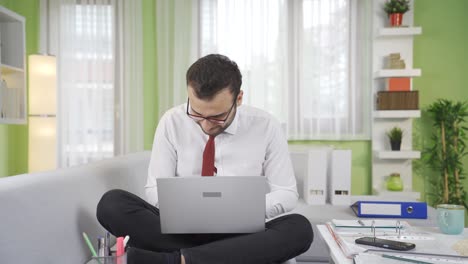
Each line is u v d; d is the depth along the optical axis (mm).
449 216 1541
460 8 4191
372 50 4094
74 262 1459
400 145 3959
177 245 1533
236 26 4141
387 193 3836
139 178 2305
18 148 4203
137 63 4207
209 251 1380
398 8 3938
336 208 2637
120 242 1241
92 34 4152
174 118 1877
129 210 1521
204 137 1858
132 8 4180
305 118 4148
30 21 4203
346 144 4191
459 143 4098
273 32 4121
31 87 3697
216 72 1519
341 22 4094
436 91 4219
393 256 1230
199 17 4180
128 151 4191
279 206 1739
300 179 3211
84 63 4160
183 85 4203
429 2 4203
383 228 1583
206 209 1458
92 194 1690
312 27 4102
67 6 4148
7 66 3260
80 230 1530
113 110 4180
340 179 2771
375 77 4027
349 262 1272
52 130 3748
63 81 4148
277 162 1874
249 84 4125
